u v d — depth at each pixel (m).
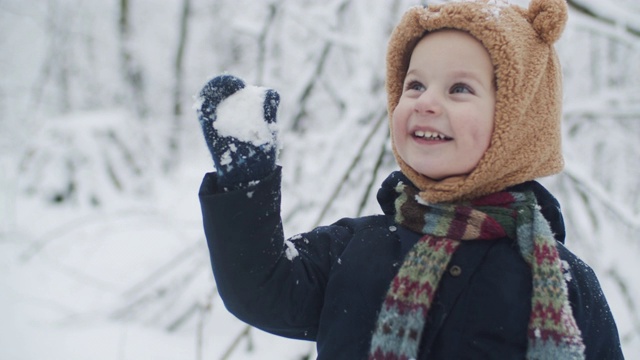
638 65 3.82
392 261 1.08
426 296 0.99
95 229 5.10
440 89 1.07
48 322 3.65
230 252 0.97
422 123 1.06
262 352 3.19
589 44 3.78
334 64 3.93
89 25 7.26
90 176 6.01
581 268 1.12
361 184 2.96
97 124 6.22
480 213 1.04
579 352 0.96
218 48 7.22
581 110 3.12
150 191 5.96
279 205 1.00
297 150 3.51
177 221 4.74
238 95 0.98
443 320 1.00
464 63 1.06
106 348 3.29
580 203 3.19
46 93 7.10
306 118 3.91
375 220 1.19
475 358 0.98
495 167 1.05
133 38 7.50
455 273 1.02
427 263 1.02
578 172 2.80
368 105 3.12
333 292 1.08
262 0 5.96
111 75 7.41
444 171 1.05
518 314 1.00
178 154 6.61
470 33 1.08
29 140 6.40
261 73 3.90
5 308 3.83
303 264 1.10
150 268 4.31
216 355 3.21
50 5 7.12
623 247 3.40
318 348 1.07
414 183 1.12
